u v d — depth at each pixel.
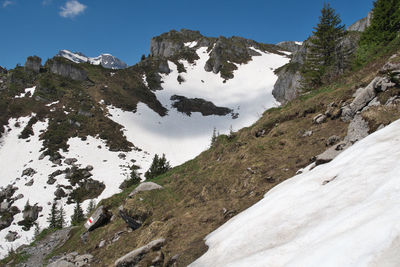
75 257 13.48
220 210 9.73
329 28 30.50
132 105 106.12
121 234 14.26
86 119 86.94
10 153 70.31
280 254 3.65
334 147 8.82
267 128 17.33
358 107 12.06
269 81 139.25
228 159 15.23
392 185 3.66
